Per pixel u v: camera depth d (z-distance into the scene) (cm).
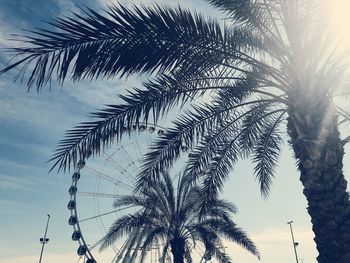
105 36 420
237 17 620
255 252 1416
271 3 623
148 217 1477
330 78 538
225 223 1430
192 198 1415
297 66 566
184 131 691
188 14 478
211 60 531
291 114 560
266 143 889
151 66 466
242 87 637
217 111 698
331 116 531
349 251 458
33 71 391
